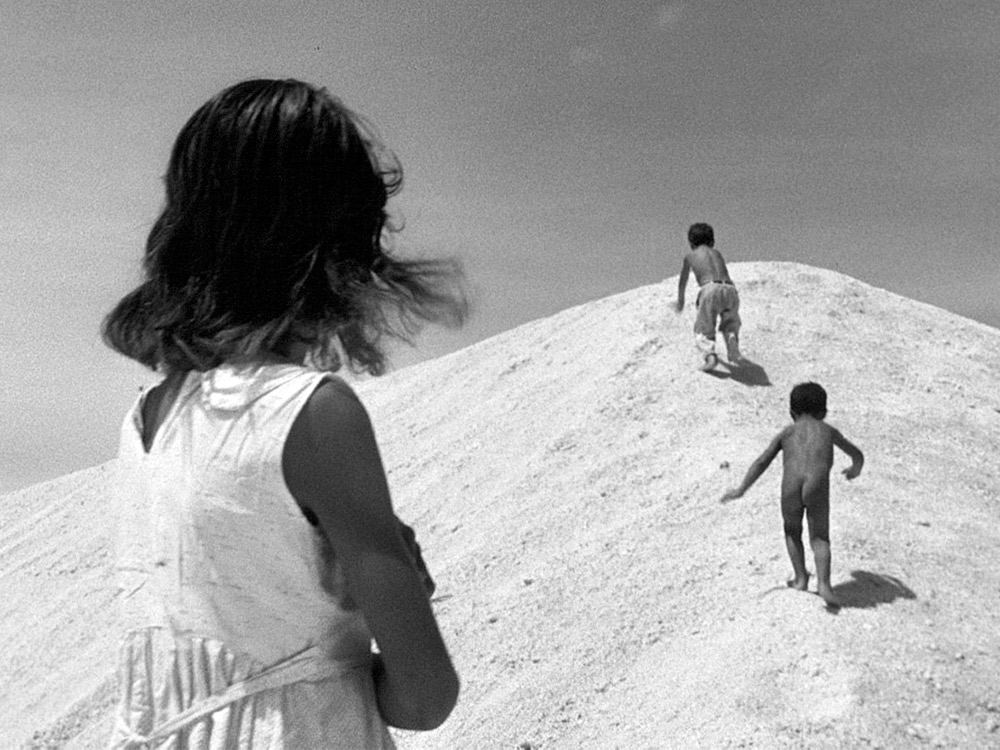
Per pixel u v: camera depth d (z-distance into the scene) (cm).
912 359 1332
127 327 192
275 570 170
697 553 895
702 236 1235
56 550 1656
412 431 1488
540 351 1552
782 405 1162
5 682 1289
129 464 183
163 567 173
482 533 1077
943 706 653
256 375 174
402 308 198
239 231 182
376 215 195
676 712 689
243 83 190
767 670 691
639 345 1320
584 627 849
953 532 889
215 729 168
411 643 168
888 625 722
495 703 791
